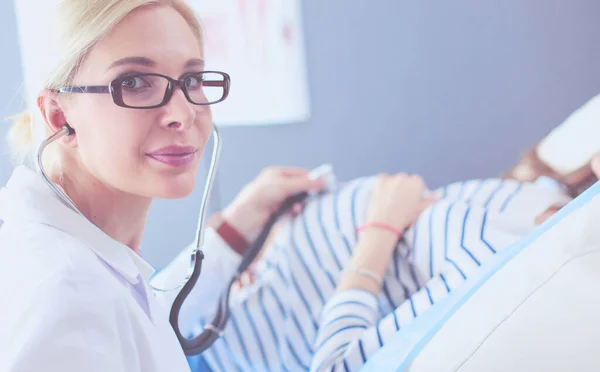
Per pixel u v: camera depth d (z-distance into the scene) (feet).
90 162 2.02
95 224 2.15
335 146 6.25
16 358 1.43
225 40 5.82
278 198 3.99
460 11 6.12
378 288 3.12
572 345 1.86
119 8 1.91
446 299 2.48
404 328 2.49
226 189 6.00
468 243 3.02
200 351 3.18
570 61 6.15
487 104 6.24
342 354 2.77
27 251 1.70
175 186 2.04
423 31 6.15
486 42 6.16
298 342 3.63
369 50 6.15
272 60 5.98
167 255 5.90
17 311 1.52
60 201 1.95
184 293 2.58
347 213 3.73
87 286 1.61
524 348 1.92
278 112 6.07
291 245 3.84
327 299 3.67
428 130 6.29
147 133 1.98
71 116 2.00
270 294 3.82
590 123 3.47
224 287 3.86
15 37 4.87
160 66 1.99
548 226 2.20
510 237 2.97
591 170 3.22
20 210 1.88
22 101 2.57
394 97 6.24
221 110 5.91
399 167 6.33
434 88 6.23
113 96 1.91
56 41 1.97
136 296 1.96
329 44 6.11
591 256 1.94
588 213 2.04
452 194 3.76
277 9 5.94
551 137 3.81
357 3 6.08
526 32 6.13
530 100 6.22
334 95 6.18
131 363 1.66
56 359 1.45
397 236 3.30
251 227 3.97
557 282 1.95
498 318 2.01
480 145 6.31
